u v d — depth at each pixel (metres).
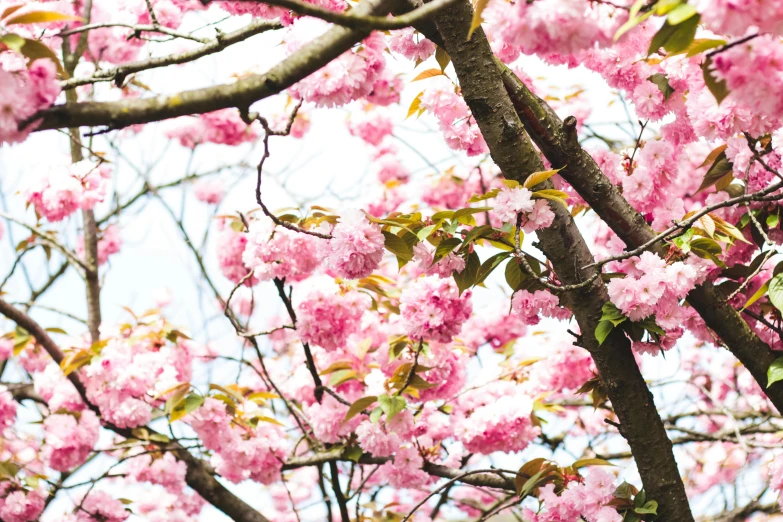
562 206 2.55
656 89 2.91
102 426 4.55
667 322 2.45
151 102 1.70
